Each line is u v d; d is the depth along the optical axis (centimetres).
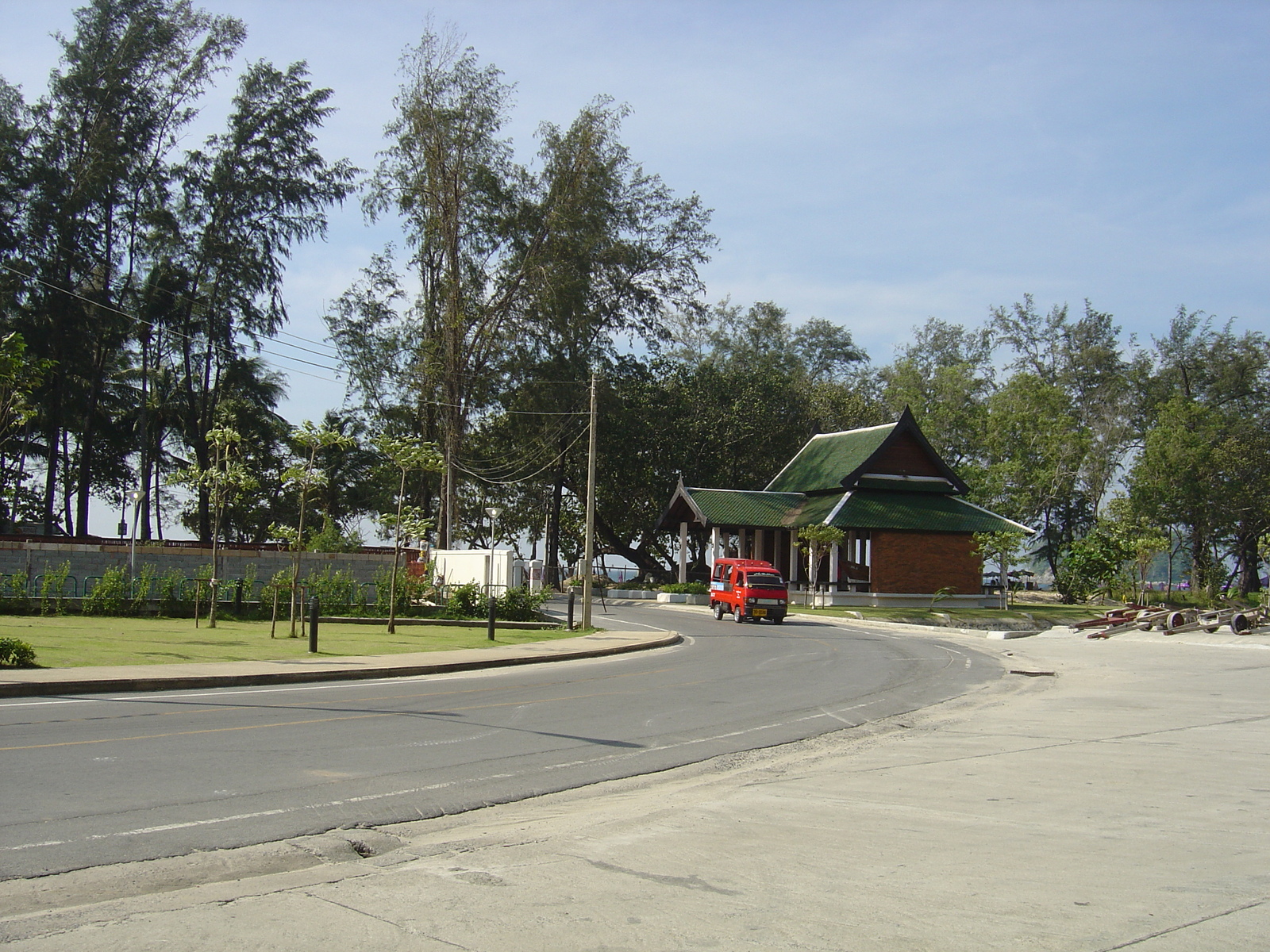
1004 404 6334
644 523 6919
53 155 4678
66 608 2823
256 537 6247
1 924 531
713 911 549
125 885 609
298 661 1917
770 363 8281
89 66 4688
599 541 6962
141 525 5519
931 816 799
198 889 602
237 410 5494
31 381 2211
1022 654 2656
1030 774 980
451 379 5072
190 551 3253
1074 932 504
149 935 514
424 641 2544
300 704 1423
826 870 633
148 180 4900
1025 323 7556
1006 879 607
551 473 6309
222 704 1389
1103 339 7412
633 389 6344
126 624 2606
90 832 717
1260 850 678
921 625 3828
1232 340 7181
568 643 2644
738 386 6781
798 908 551
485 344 5281
